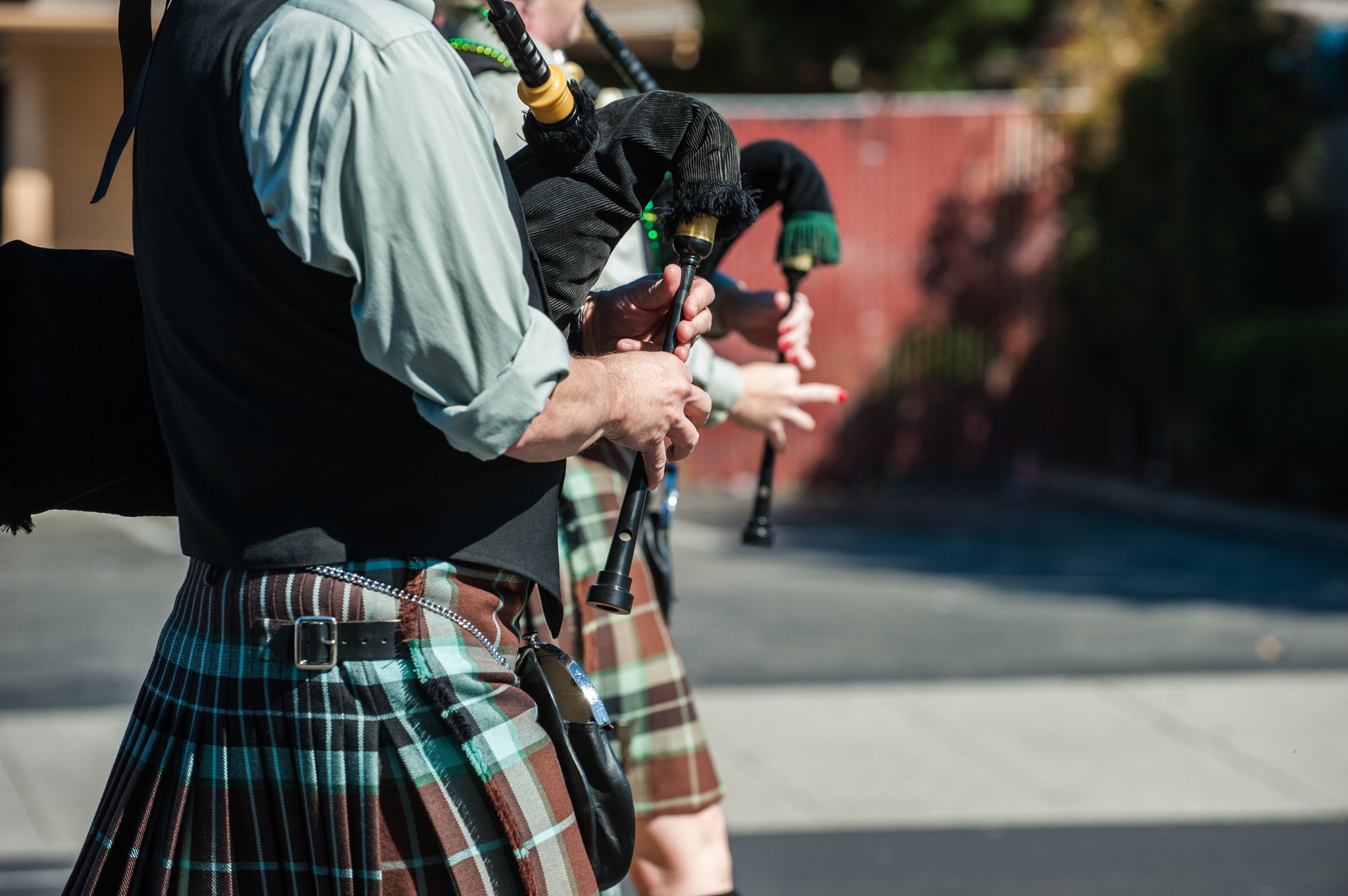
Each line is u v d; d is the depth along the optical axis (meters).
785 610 19.59
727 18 42.28
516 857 4.24
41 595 20.09
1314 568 23.77
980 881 10.43
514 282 4.01
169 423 4.51
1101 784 12.57
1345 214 32.25
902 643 17.56
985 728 13.97
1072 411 35.84
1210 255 32.44
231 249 4.14
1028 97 35.00
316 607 4.18
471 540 4.32
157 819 4.39
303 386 4.16
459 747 4.24
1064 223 35.09
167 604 19.59
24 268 4.78
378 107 3.88
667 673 6.67
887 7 42.28
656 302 4.94
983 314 35.38
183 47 4.29
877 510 31.19
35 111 37.56
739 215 4.86
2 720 13.72
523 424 4.01
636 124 4.79
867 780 12.55
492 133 4.18
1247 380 30.50
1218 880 10.47
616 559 4.74
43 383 4.79
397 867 4.20
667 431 4.58
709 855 6.74
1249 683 15.59
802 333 7.32
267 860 4.27
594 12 7.28
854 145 34.78
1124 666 16.48
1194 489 32.75
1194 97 32.16
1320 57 33.56
